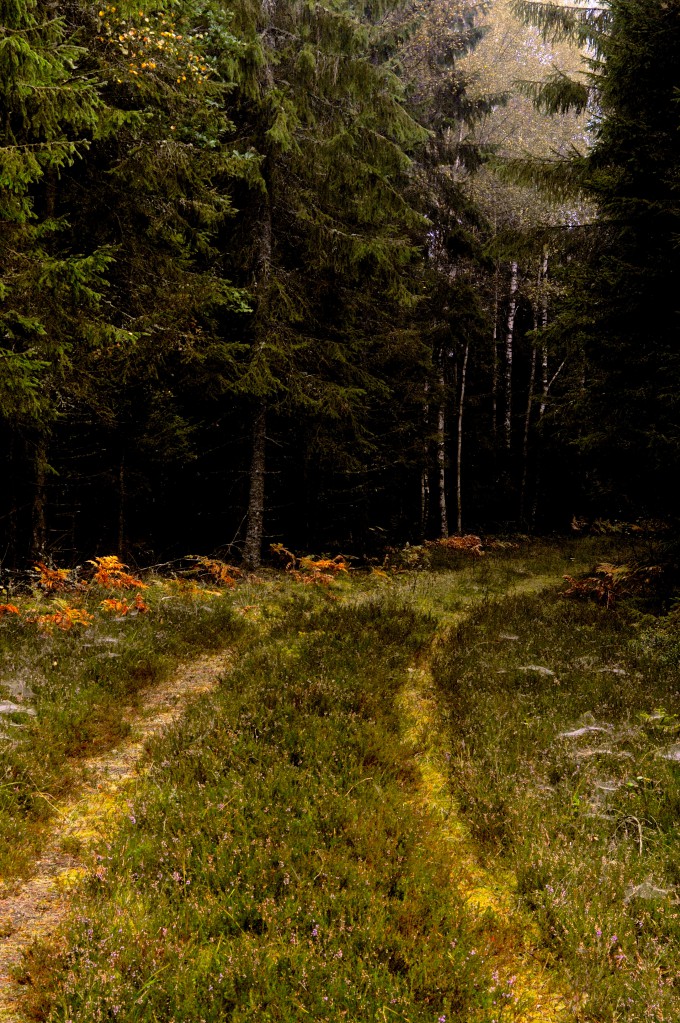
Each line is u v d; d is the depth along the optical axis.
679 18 8.98
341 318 16.48
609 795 4.61
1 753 4.84
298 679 6.82
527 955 3.37
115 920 3.29
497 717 6.02
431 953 3.13
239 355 15.10
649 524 11.03
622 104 9.89
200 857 3.83
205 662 8.33
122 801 4.65
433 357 22.39
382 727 5.77
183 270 11.80
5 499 13.25
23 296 7.88
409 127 13.92
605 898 3.57
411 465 21.78
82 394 10.59
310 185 14.92
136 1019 2.70
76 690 6.41
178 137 10.50
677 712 5.99
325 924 3.30
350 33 13.29
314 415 16.27
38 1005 2.82
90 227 10.57
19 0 5.98
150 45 8.51
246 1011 2.78
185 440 16.30
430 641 9.22
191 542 19.38
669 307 9.04
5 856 3.82
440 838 4.26
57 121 6.97
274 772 4.77
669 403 8.41
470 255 20.97
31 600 9.62
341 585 13.81
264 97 13.14
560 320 10.12
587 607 11.09
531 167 10.70
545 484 28.75
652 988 2.98
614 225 9.87
